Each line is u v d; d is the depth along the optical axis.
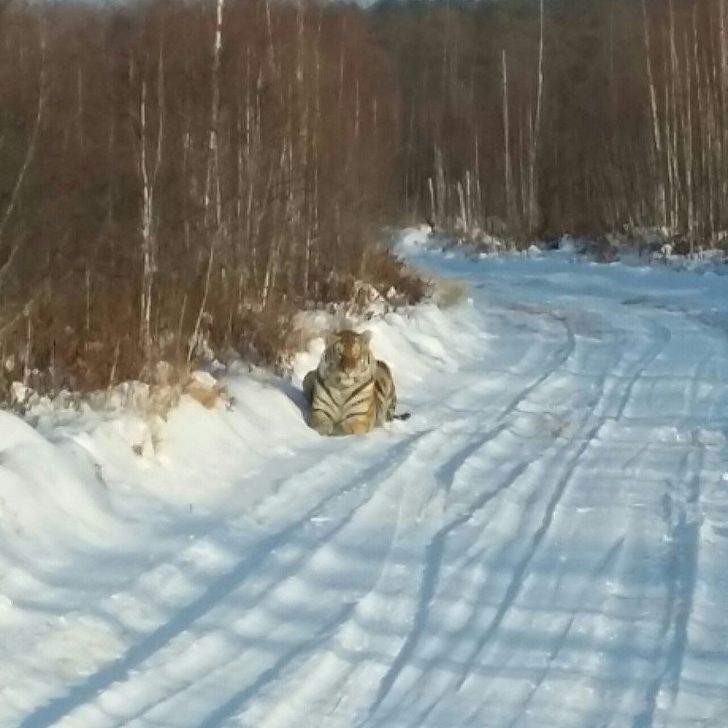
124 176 13.50
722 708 5.55
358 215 22.12
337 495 9.27
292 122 18.77
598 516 8.81
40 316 10.81
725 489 9.55
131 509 8.48
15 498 7.64
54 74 12.52
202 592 6.99
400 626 6.58
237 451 10.44
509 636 6.44
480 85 64.19
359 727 5.31
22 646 5.96
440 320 19.86
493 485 9.77
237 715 5.33
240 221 15.84
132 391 10.19
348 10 30.02
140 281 12.14
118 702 5.45
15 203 11.06
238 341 13.20
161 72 13.60
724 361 16.84
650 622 6.66
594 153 51.75
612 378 15.57
